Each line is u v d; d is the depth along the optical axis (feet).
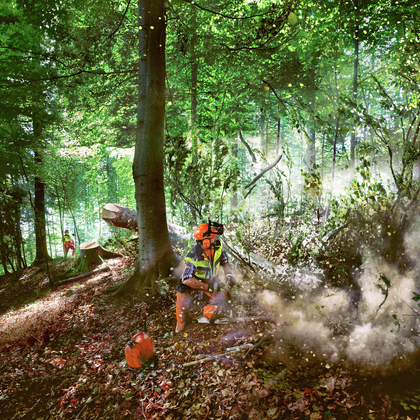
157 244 17.15
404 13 22.90
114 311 15.56
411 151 10.20
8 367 12.75
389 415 7.30
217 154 15.52
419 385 7.97
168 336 12.03
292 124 12.20
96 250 28.45
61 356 12.84
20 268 42.01
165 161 16.21
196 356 10.43
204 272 11.28
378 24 24.13
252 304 12.33
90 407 9.73
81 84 26.00
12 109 29.86
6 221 39.29
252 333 10.91
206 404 8.59
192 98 34.71
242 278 13.56
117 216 25.05
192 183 15.55
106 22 25.73
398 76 11.53
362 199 10.73
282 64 27.55
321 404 7.85
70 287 24.53
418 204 10.01
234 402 8.45
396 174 10.43
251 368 9.37
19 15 25.98
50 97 34.76
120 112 41.39
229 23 27.37
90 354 12.44
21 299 27.12
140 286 16.78
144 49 17.40
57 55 24.57
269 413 7.88
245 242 13.05
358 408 7.59
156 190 17.37
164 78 17.85
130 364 10.61
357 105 10.85
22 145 35.32
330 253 12.71
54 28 25.41
